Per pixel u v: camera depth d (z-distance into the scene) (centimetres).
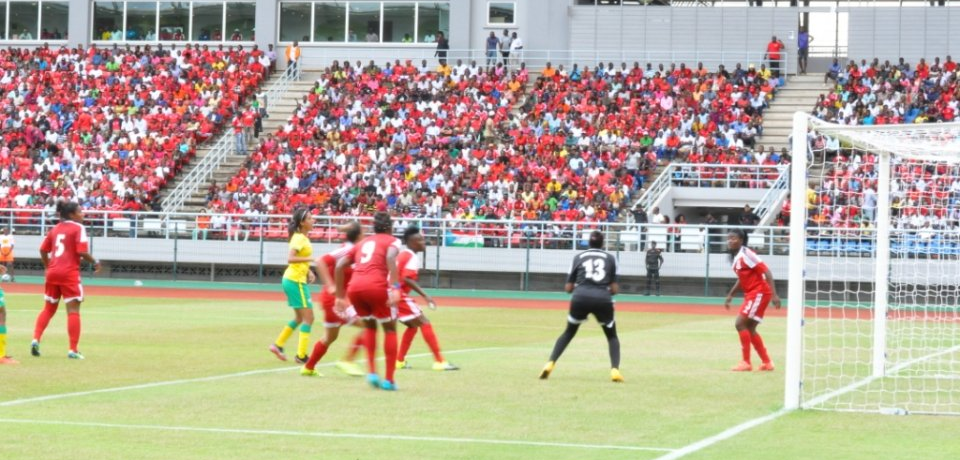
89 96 5362
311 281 1742
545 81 5131
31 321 2462
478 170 4625
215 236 4375
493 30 5494
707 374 1650
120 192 4712
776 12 5209
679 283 4034
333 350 1942
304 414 1208
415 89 5153
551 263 4112
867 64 5144
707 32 5288
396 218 4200
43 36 5912
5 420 1146
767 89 4953
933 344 2358
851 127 1381
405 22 5606
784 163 4531
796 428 1161
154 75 5444
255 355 1841
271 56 5575
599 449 1020
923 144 1538
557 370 1677
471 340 2241
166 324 2473
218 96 5303
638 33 5356
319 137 4975
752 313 1691
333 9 5662
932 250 3559
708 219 4300
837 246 3591
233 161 4972
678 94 4938
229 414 1203
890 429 1166
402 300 1669
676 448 1029
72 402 1279
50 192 4772
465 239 4188
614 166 4572
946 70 4844
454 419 1186
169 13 5784
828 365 1828
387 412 1230
